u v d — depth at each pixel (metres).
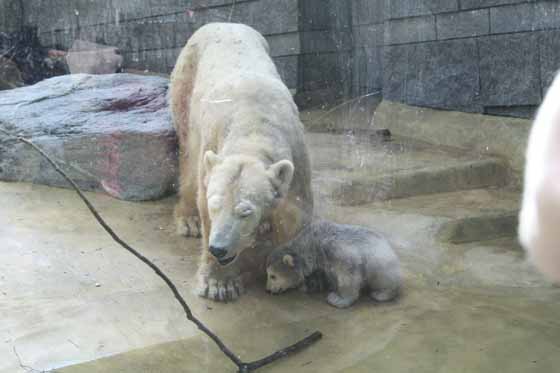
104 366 2.82
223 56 4.48
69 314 3.26
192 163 4.46
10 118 5.29
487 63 6.46
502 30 6.28
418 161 5.48
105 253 4.03
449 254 4.03
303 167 3.84
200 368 2.87
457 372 2.81
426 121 6.75
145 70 7.16
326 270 3.58
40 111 5.48
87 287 3.57
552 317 3.26
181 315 3.34
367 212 4.50
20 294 3.44
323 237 3.62
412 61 7.21
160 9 7.12
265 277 3.78
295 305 3.54
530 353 2.93
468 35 6.61
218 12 7.32
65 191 5.19
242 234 3.23
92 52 6.98
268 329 3.27
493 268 3.82
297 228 3.62
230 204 3.23
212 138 3.92
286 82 7.74
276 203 3.42
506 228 4.44
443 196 4.99
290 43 7.67
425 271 3.84
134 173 5.05
